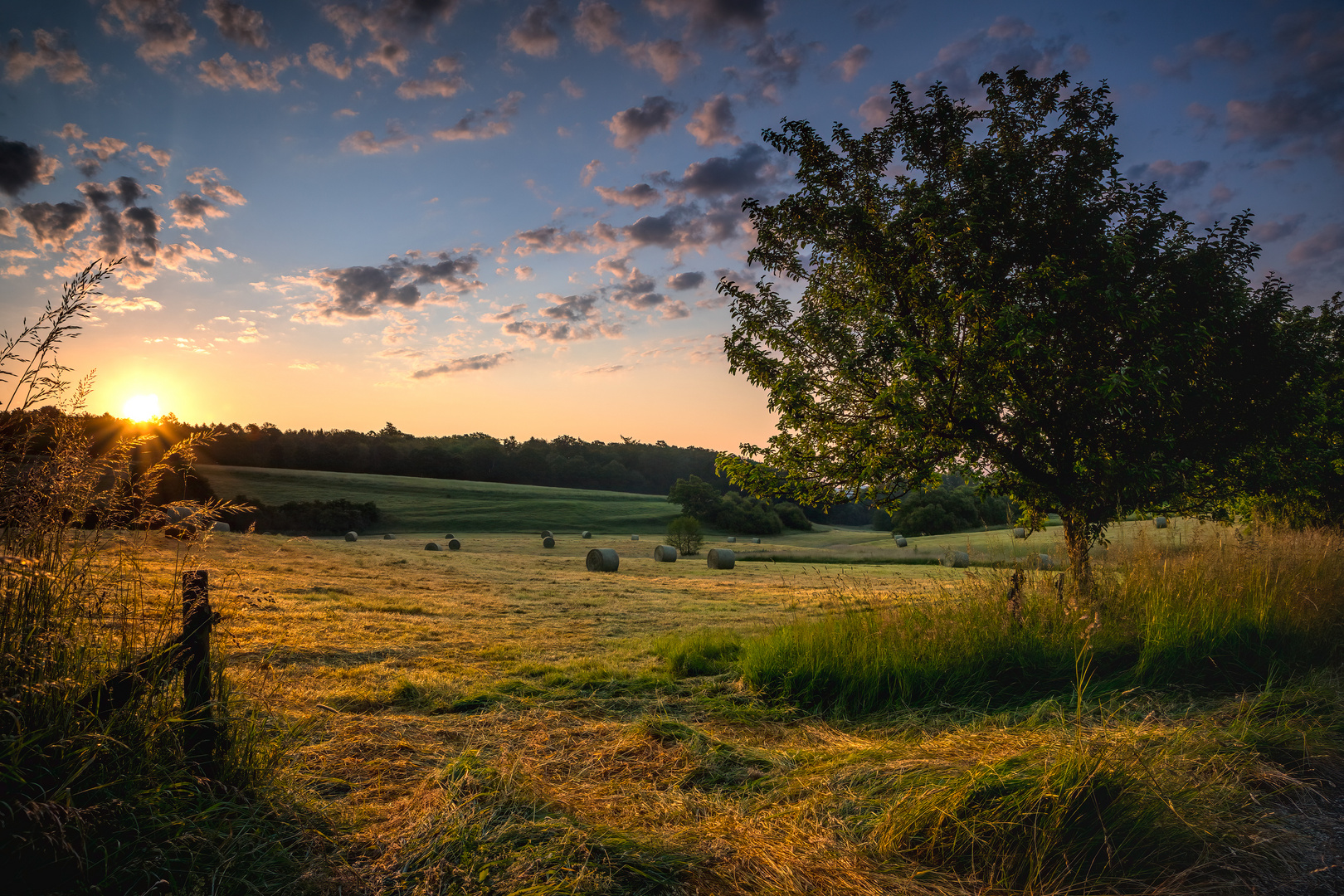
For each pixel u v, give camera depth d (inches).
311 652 300.0
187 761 110.7
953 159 285.6
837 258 319.6
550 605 599.5
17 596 102.4
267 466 4087.1
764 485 332.8
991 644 230.2
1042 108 289.9
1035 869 95.3
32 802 82.1
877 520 2679.6
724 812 126.3
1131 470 259.8
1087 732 143.6
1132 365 260.1
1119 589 263.3
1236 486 299.6
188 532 124.2
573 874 96.2
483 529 2516.0
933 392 267.6
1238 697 184.9
